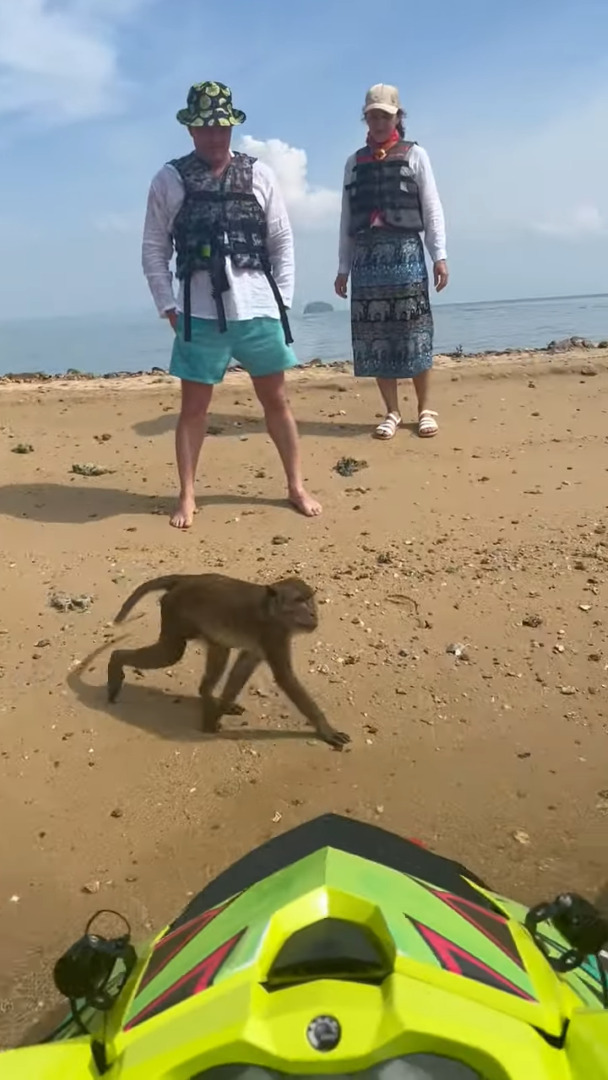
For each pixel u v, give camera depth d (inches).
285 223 141.1
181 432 142.3
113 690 101.8
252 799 85.8
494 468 164.2
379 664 107.0
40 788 88.5
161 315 139.2
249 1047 34.6
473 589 122.3
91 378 245.0
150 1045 36.2
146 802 86.0
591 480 157.3
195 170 136.3
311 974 37.6
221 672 98.0
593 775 87.6
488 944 42.3
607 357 234.1
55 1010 64.0
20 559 132.6
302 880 42.3
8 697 102.6
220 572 127.8
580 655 107.2
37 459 171.8
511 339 466.6
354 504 150.6
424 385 180.2
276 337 140.6
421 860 55.3
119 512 148.3
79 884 76.2
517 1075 34.5
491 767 89.4
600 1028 37.9
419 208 172.4
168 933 50.1
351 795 85.9
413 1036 34.6
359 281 174.1
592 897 72.4
